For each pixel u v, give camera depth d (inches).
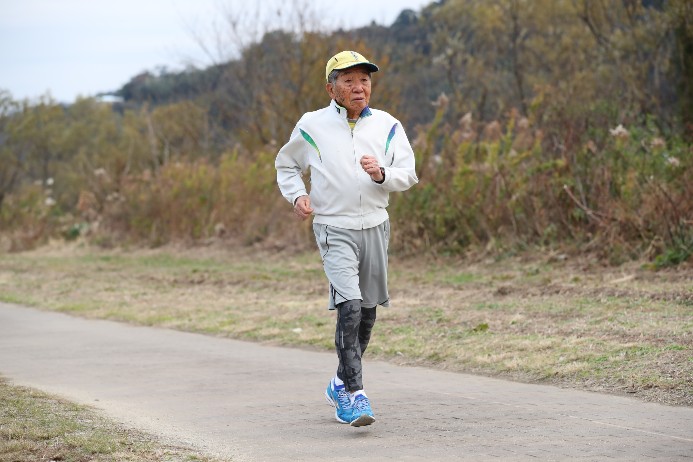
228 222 844.0
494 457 201.0
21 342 407.8
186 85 1659.7
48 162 2004.2
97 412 259.0
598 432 219.5
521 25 1114.7
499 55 1132.5
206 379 310.8
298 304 478.0
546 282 466.9
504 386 282.5
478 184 600.1
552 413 241.3
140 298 547.5
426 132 676.1
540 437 216.8
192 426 242.2
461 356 327.6
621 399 256.1
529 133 627.8
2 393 281.4
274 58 1054.4
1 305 555.5
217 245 813.9
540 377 290.4
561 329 353.1
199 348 379.9
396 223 634.8
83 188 1261.1
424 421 238.7
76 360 356.2
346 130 236.7
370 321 246.7
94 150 1980.8
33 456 207.3
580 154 561.9
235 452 214.5
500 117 906.1
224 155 922.1
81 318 489.7
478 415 242.5
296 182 243.6
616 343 318.3
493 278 503.5
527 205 574.6
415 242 622.8
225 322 440.5
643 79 685.9
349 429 234.1
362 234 237.5
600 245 518.6
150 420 250.4
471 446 211.2
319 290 524.7
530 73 1066.7
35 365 346.0
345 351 231.0
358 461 203.3
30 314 510.6
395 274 563.2
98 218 1007.0
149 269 705.0
